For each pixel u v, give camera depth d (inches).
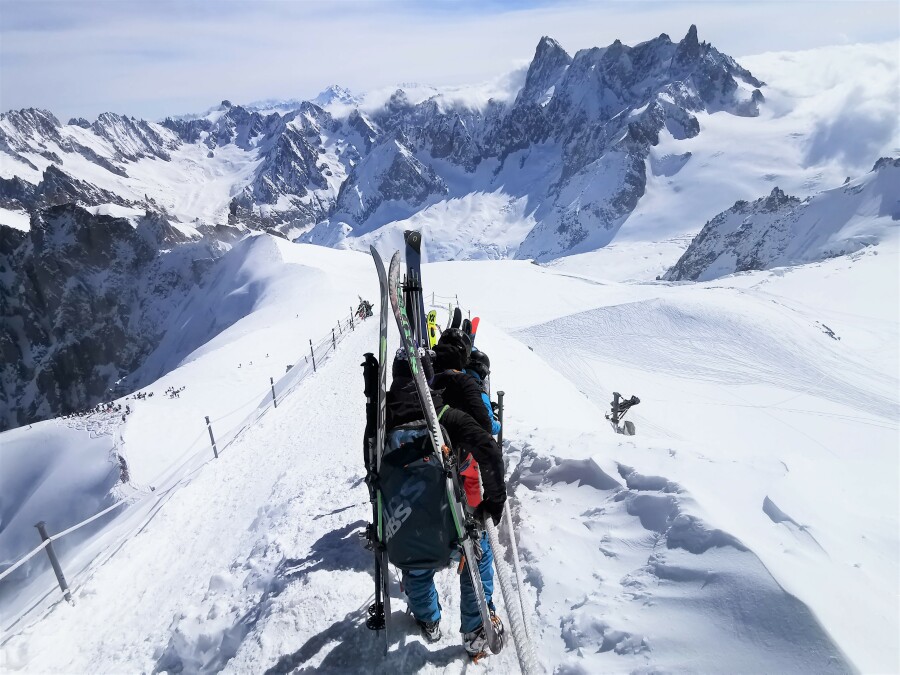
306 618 151.3
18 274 7455.7
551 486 184.1
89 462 1590.8
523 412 518.6
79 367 6958.7
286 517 246.1
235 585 200.8
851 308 4057.6
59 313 7249.0
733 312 3511.3
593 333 3363.7
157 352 6274.6
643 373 2967.5
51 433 1791.3
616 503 155.3
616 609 117.9
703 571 113.3
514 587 144.9
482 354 162.9
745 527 123.9
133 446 1569.9
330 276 3651.6
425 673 126.3
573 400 752.3
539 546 154.3
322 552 190.7
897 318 3804.1
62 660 194.2
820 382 2881.4
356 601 156.3
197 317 5423.2
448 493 112.7
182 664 166.6
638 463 168.9
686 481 146.3
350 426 493.0
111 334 6993.1
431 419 115.1
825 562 109.2
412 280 166.2
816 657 89.2
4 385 7106.3
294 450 446.3
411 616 144.9
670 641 104.3
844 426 2477.9
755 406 2659.9
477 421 126.6
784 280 4894.2
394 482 114.2
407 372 130.6
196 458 569.6
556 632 123.1
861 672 84.7
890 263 4793.3
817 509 126.0
